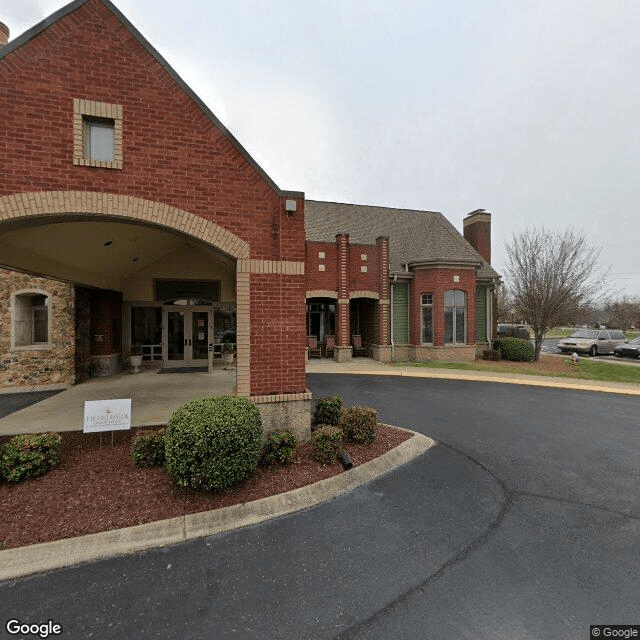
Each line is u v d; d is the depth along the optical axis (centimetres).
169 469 406
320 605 265
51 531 338
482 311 1850
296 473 462
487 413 795
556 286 1689
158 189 519
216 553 322
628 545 337
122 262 1078
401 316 1706
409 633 241
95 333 1181
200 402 461
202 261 1396
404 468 500
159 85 523
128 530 344
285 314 572
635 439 629
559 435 648
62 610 259
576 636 239
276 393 564
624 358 1906
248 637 238
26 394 916
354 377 1260
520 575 296
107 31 503
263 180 569
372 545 335
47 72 476
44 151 471
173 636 238
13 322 995
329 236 1852
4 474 420
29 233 627
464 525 368
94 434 594
